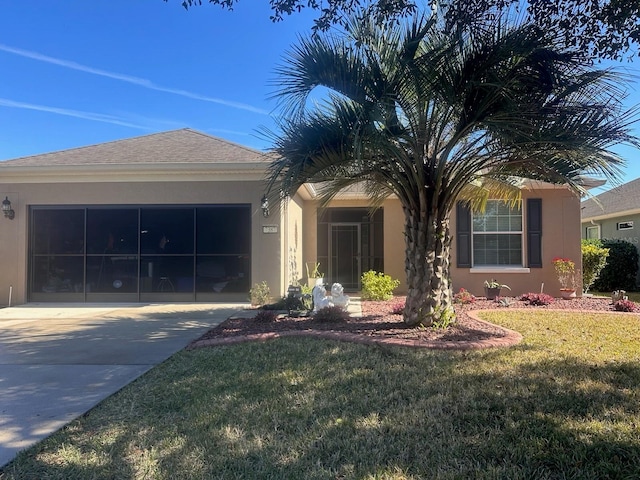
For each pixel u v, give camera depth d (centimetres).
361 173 705
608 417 359
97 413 385
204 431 344
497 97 552
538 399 398
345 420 359
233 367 512
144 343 665
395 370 486
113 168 1111
